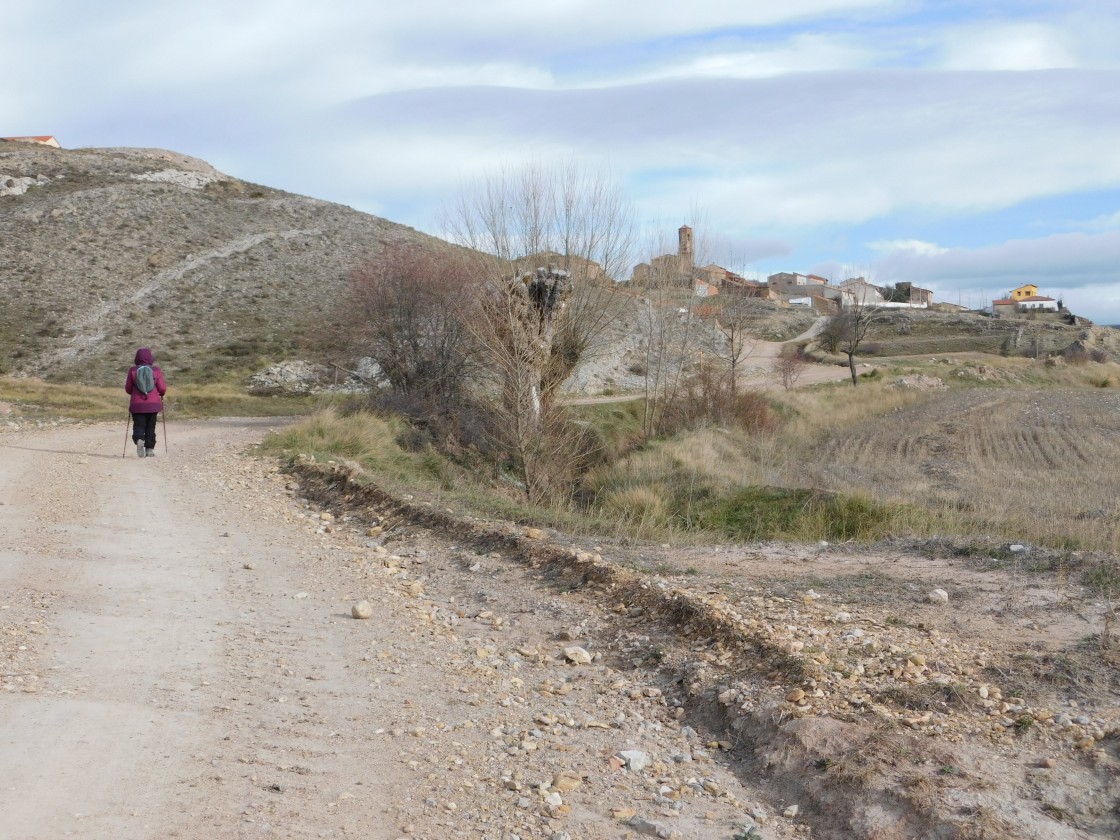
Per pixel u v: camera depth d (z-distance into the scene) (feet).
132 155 288.10
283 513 42.45
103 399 114.32
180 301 191.21
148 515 39.55
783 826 14.44
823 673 18.78
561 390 72.33
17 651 20.90
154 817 13.34
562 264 73.77
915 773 14.62
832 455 84.89
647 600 25.46
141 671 20.18
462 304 78.33
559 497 57.52
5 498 41.27
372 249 236.63
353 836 13.24
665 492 57.00
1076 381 204.23
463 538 35.19
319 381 148.36
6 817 13.05
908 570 28.07
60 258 205.87
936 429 103.86
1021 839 12.69
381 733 17.51
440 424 73.72
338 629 24.79
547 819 14.23
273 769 15.43
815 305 391.04
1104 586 24.16
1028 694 17.40
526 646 23.84
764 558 30.94
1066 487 61.77
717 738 17.94
